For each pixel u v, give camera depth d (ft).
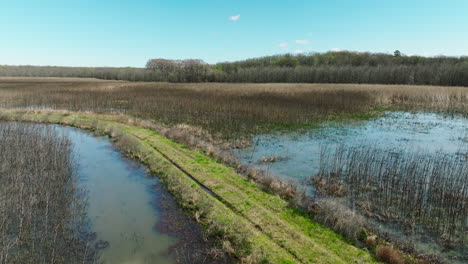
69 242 19.90
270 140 46.24
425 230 20.77
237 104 76.02
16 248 18.76
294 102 79.87
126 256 18.53
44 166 31.89
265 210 23.22
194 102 80.43
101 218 23.39
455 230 20.65
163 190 29.12
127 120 60.44
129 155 40.09
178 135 46.68
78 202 25.84
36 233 20.58
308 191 27.37
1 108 77.05
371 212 23.29
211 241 20.34
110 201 26.50
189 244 19.97
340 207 22.18
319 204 23.36
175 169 32.73
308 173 32.12
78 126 58.80
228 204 24.62
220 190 27.20
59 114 68.39
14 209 22.57
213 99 86.33
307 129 53.83
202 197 25.62
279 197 25.72
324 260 17.19
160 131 50.88
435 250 18.58
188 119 61.62
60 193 26.66
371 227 21.07
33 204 24.25
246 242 19.16
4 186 26.71
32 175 29.48
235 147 42.47
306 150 40.88
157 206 25.63
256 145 43.47
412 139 46.83
